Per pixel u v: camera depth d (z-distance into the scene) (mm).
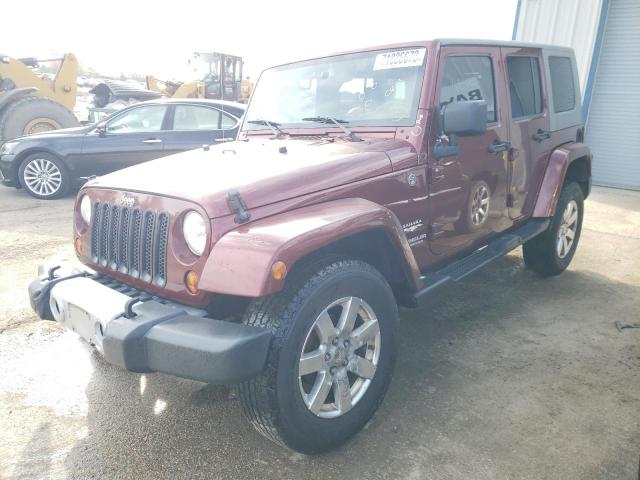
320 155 2781
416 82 3045
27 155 8156
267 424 2211
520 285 4777
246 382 2172
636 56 9750
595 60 9883
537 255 4711
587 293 4586
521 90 4043
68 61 11562
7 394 3000
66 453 2521
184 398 2984
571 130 4875
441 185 3148
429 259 3219
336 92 3371
